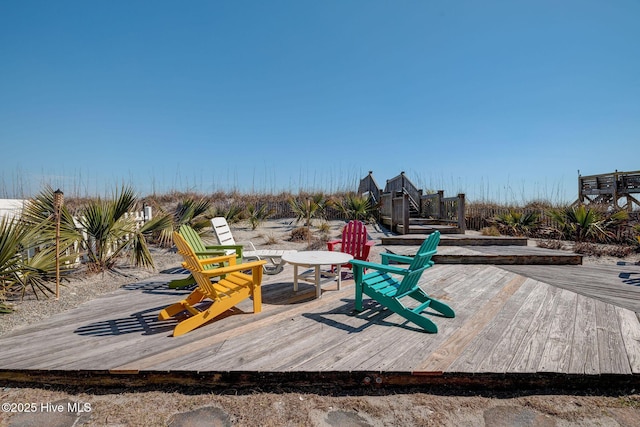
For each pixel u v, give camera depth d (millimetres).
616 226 9000
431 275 5453
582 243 8383
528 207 12656
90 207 5531
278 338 2936
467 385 2326
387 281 3783
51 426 1968
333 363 2439
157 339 2947
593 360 2480
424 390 2330
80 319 3512
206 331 3121
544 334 2996
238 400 2236
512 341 2844
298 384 2344
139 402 2225
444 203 10359
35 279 4195
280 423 2000
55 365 2436
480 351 2645
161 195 15695
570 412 2088
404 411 2117
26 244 4219
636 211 9953
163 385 2383
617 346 2732
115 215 5711
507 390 2322
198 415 2088
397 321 3365
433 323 3043
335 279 5184
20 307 3875
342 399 2242
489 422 2004
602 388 2309
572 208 10070
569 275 5434
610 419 2021
